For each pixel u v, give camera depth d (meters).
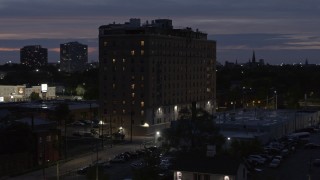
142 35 159.62
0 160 101.50
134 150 127.19
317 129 167.75
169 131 102.88
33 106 180.00
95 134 150.00
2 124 117.81
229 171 73.06
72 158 117.06
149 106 159.88
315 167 106.12
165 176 88.88
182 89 184.62
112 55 163.00
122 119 162.12
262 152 115.38
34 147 110.38
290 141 136.62
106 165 106.31
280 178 94.31
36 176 99.38
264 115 162.12
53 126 125.50
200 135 99.44
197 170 74.62
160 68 167.25
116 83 162.88
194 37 198.50
